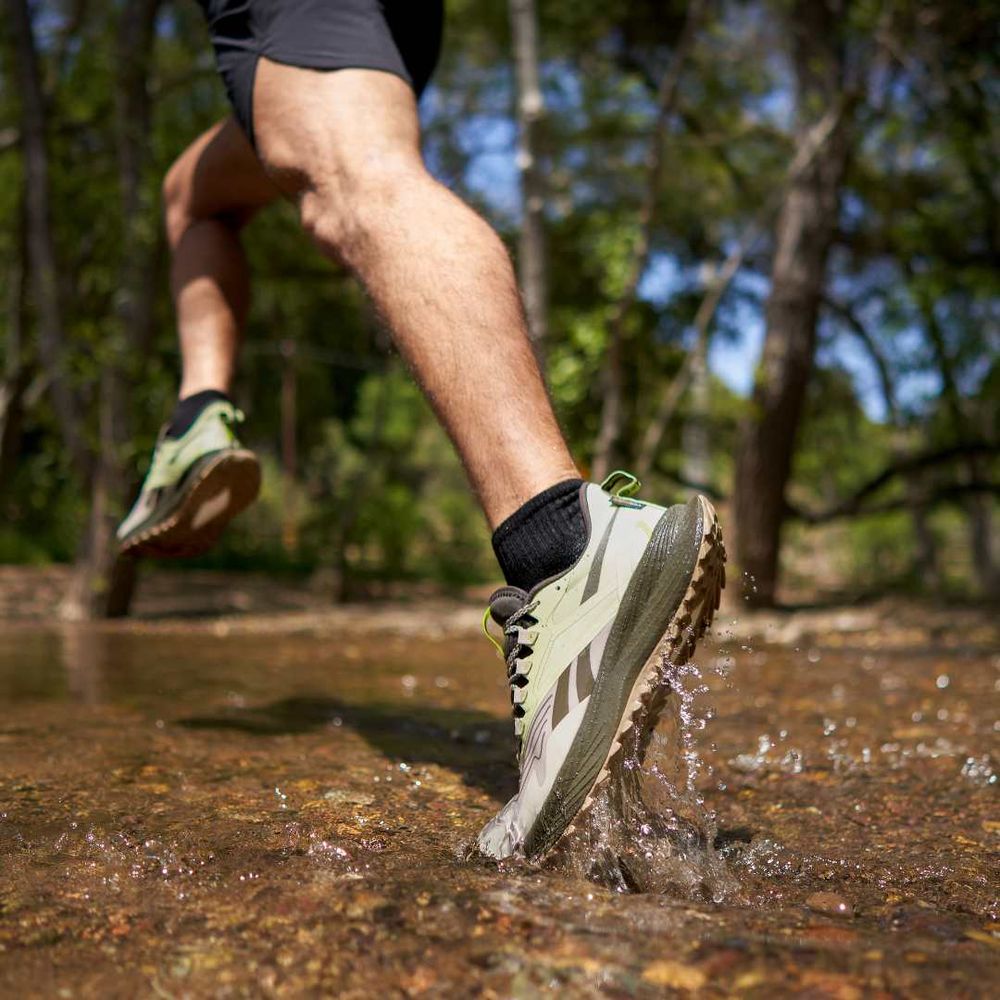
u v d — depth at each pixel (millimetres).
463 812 1420
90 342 6598
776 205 8086
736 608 7996
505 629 1304
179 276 2086
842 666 3793
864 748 2023
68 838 1253
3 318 8312
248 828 1306
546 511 1278
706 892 1089
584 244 10414
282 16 1641
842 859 1253
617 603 1199
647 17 10258
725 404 11570
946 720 2396
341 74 1595
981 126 9016
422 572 14031
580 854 1132
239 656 3928
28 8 6941
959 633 5668
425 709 2500
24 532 12375
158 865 1136
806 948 894
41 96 6902
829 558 21969
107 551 6508
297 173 1589
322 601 9422
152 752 1848
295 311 13195
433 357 1363
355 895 1021
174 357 7996
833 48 8375
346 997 807
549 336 7512
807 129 8531
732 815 1486
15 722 2201
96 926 950
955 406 11656
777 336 8734
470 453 1333
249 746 1928
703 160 10500
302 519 15250
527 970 846
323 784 1589
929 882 1160
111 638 4824
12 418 8141
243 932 932
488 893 1024
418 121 1634
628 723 1146
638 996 800
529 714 1215
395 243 1438
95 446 6680
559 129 10727
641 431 11031
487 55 10938
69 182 7230
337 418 23766
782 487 8727
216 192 2086
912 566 17391
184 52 7777
